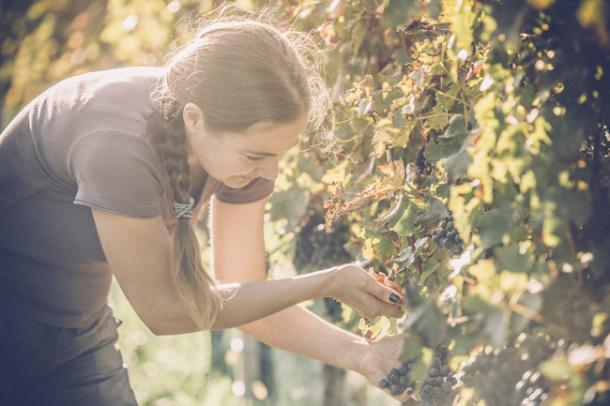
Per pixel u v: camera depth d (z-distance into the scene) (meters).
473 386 1.59
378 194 1.96
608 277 1.48
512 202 1.54
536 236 1.53
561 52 1.49
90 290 2.18
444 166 1.68
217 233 2.33
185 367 5.77
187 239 1.96
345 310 2.36
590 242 1.53
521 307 1.41
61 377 2.23
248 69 1.81
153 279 1.91
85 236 2.04
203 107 1.85
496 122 1.55
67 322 2.20
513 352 1.53
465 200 1.64
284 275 2.91
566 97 1.51
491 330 1.41
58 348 2.20
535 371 1.47
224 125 1.83
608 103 1.52
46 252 2.08
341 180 2.17
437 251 1.87
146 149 1.88
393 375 1.89
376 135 1.99
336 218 2.08
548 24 1.54
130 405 2.37
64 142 1.94
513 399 1.47
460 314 1.61
